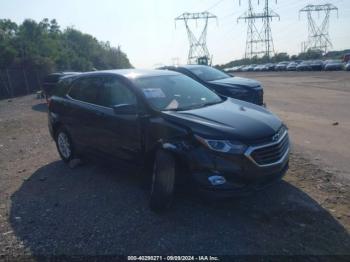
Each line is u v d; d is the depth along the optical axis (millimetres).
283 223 3826
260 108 4961
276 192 4617
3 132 10156
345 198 4387
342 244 3393
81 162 6262
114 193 4863
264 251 3330
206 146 3852
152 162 4551
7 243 3699
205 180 3863
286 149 4383
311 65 52875
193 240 3568
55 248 3555
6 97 26156
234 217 4012
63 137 6340
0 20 46938
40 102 18922
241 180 3846
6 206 4645
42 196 4918
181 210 4238
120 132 4891
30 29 48656
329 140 7406
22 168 6344
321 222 3812
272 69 70438
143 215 4156
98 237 3711
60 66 43688
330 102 13797
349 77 30797
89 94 5684
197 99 5090
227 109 4613
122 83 5035
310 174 5262
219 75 11016
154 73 5449
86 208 4422
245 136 3840
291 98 15742
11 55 30312
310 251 3301
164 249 3434
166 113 4379
